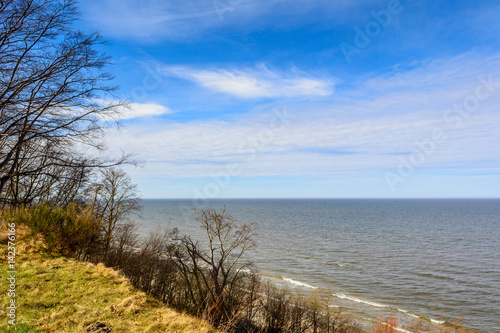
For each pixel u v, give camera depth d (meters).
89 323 6.80
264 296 31.64
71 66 10.91
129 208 24.48
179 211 178.50
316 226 116.94
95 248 16.17
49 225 12.29
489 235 94.81
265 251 64.50
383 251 67.75
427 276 47.84
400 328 29.64
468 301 37.44
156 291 23.20
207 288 23.34
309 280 44.31
